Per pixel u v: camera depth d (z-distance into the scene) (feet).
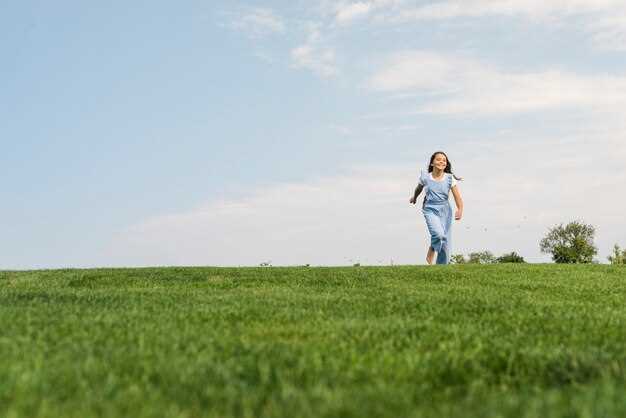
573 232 249.75
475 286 38.04
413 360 16.03
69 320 21.79
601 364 15.49
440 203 54.34
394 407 11.94
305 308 26.81
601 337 20.10
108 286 39.04
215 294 32.81
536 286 38.06
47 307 26.32
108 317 22.77
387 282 39.86
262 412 11.72
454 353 16.80
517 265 50.57
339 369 15.02
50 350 16.69
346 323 21.94
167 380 13.61
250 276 42.68
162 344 17.49
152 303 28.04
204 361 15.23
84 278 41.81
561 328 21.98
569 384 14.69
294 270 46.73
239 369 14.48
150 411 11.28
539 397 12.82
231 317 23.57
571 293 35.17
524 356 16.56
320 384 13.20
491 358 16.56
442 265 49.85
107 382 13.10
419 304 28.17
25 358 15.31
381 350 17.44
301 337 19.74
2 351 16.15
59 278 42.11
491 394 13.38
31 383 12.86
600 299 32.76
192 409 11.78
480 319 24.26
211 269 47.75
